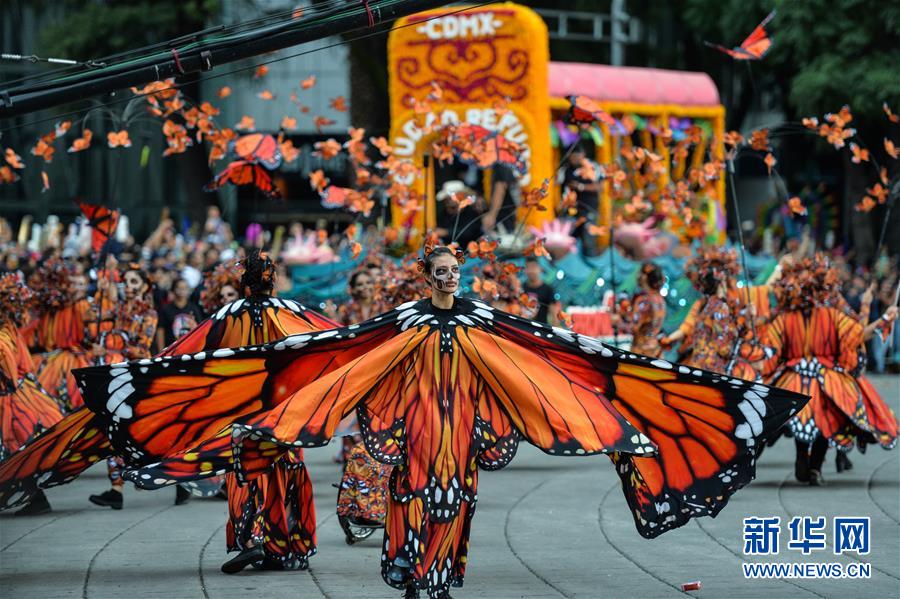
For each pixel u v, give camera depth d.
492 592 10.38
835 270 16.05
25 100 11.09
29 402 14.38
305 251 24.31
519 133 26.97
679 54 46.62
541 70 26.88
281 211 44.62
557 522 13.60
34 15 45.53
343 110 17.22
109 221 16.22
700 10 41.22
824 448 15.89
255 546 11.09
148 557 11.88
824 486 15.78
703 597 10.20
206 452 10.28
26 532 13.21
